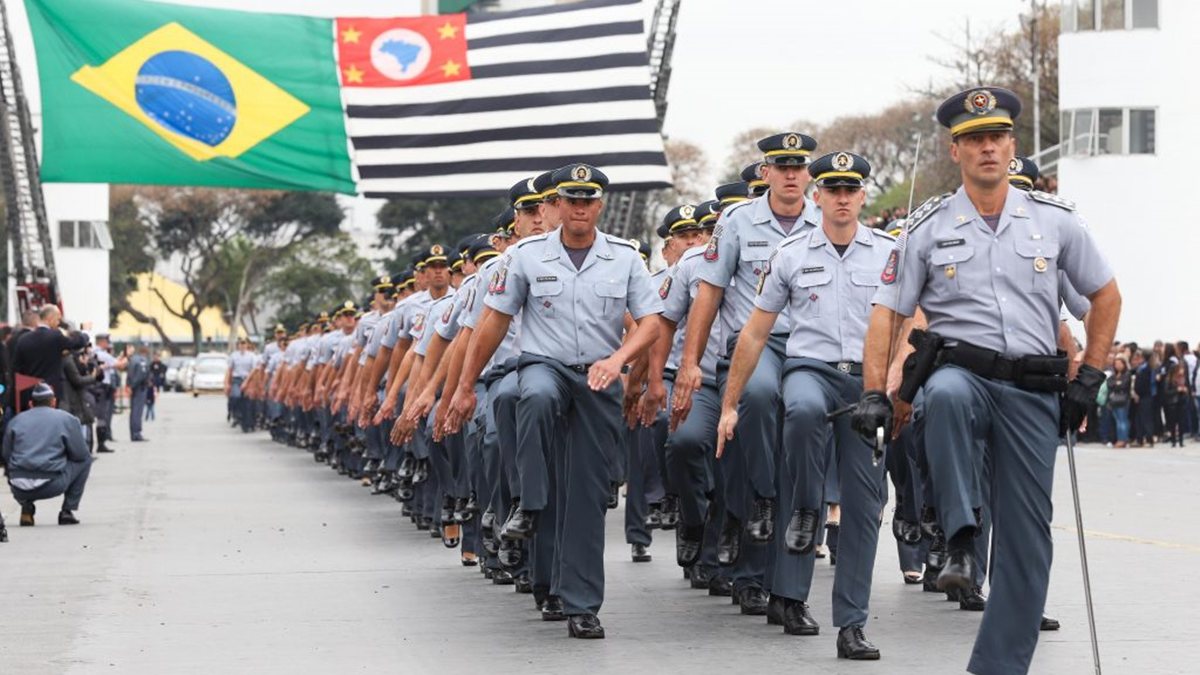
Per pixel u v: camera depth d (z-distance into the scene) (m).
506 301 11.71
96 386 37.19
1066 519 19.69
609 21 30.62
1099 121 53.03
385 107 30.61
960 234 8.79
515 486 12.02
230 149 30.14
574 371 11.59
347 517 21.42
